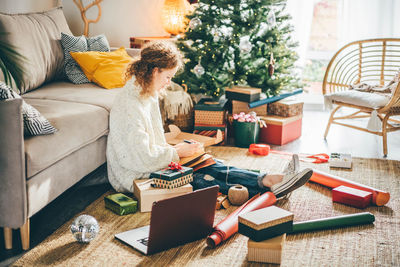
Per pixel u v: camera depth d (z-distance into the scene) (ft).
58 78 10.03
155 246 5.55
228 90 10.55
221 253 5.65
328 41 14.40
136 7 13.38
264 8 10.36
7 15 8.68
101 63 9.80
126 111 7.10
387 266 5.38
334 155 9.11
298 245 5.84
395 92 9.25
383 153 9.87
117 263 5.39
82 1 13.38
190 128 11.04
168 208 5.40
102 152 7.88
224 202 6.91
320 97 14.32
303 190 7.70
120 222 6.47
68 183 6.68
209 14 10.35
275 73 10.71
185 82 10.61
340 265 5.39
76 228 5.74
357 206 6.99
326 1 14.15
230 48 11.07
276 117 10.73
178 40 10.69
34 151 5.65
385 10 12.69
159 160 7.06
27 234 5.73
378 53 13.06
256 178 7.11
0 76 8.09
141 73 6.89
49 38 9.59
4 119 5.22
